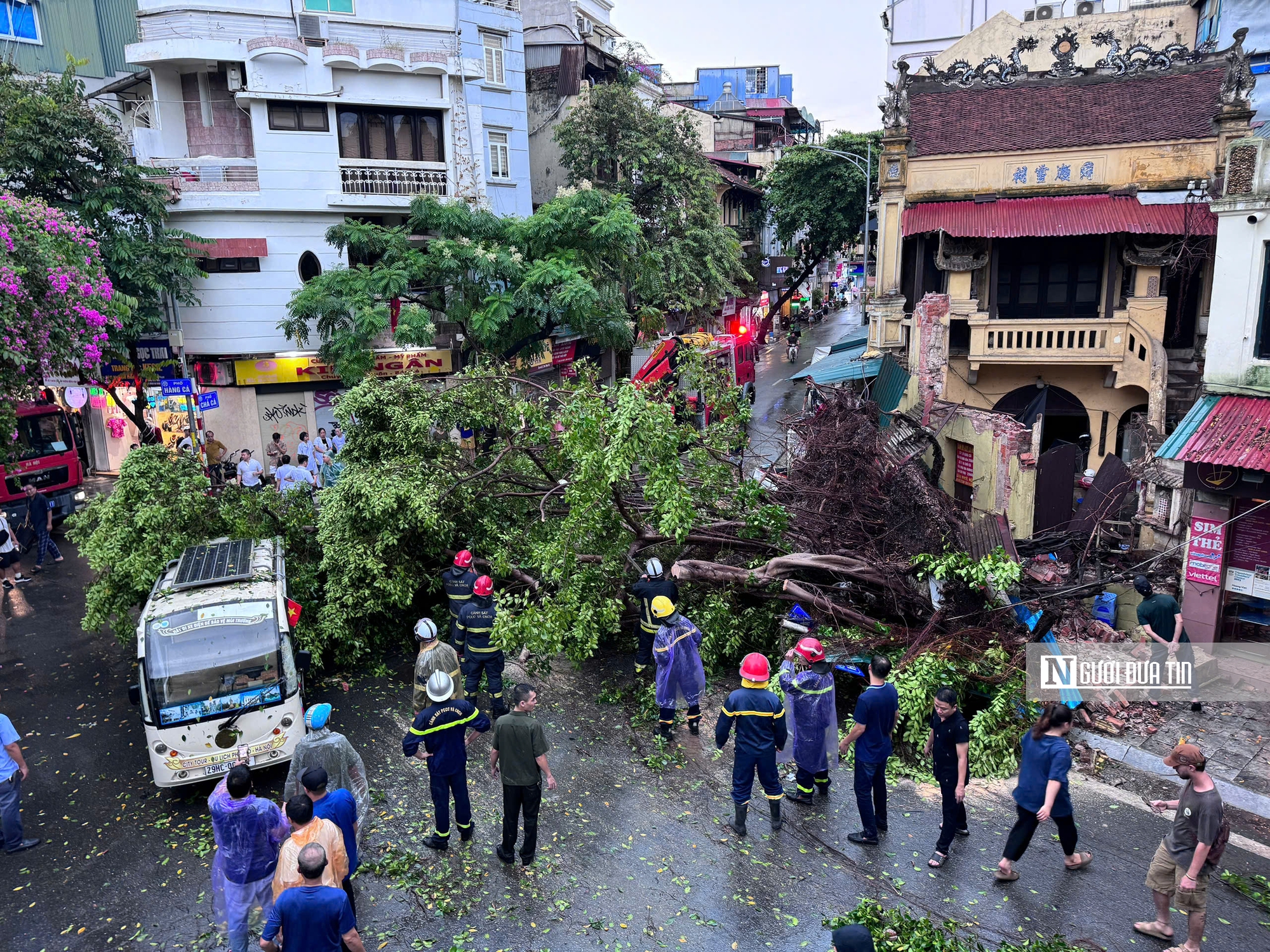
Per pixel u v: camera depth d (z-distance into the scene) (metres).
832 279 65.38
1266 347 10.05
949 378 18.81
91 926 6.43
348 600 10.20
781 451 15.01
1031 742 6.37
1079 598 10.29
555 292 18.61
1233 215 10.02
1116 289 17.83
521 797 6.78
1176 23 23.66
